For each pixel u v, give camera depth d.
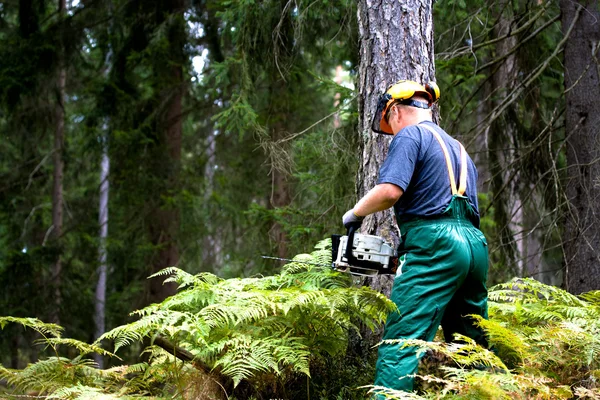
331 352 3.30
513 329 3.32
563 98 7.39
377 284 3.66
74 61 11.63
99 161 11.95
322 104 10.79
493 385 2.32
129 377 3.86
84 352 3.28
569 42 6.02
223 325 3.02
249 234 9.10
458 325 3.09
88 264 13.27
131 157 10.74
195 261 11.63
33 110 12.39
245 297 3.12
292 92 9.50
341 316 3.17
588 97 5.84
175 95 11.24
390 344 2.80
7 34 12.25
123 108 10.89
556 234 7.17
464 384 2.35
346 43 7.46
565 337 2.83
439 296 2.80
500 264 6.82
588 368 2.82
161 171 10.82
